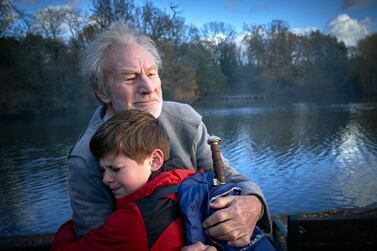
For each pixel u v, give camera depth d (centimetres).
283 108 4688
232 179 158
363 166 1638
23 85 3991
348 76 6575
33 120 3750
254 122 3350
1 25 3978
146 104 139
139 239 105
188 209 110
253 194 132
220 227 112
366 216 187
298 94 6944
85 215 126
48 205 1210
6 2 3944
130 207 108
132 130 114
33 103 4022
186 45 5169
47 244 179
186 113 160
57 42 4162
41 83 4038
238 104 5606
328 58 6981
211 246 107
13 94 3916
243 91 7212
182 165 139
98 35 148
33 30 4244
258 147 2192
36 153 2161
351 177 1467
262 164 1750
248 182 142
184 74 4706
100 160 118
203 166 163
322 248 187
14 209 1186
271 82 7112
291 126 3019
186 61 5072
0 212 1159
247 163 1786
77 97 4106
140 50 142
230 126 3131
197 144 161
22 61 3959
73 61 4066
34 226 1037
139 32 150
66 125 3281
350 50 7069
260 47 7381
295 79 7031
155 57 150
